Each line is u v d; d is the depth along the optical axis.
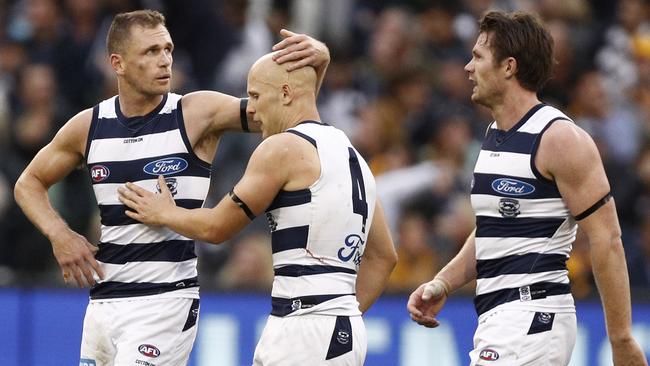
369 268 19.08
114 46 18.88
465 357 28.12
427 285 19.27
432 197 33.53
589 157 17.33
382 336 28.28
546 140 17.45
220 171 33.69
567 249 17.88
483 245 18.06
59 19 37.44
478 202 18.09
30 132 34.44
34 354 28.31
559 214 17.61
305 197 17.39
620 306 17.45
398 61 37.00
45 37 37.25
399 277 31.94
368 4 40.09
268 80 17.81
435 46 38.66
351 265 17.77
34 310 28.41
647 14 41.25
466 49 38.94
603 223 17.34
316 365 17.27
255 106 17.95
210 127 19.17
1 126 34.78
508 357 17.53
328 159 17.55
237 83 37.41
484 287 18.09
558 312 17.67
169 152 18.98
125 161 18.98
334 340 17.33
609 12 41.78
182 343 19.30
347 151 17.92
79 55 36.62
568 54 37.94
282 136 17.50
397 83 36.59
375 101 36.50
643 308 28.59
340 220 17.50
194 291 19.47
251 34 38.41
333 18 39.03
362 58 38.94
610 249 17.33
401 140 35.31
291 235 17.48
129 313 19.06
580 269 29.67
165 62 18.80
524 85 17.84
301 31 38.81
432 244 32.50
